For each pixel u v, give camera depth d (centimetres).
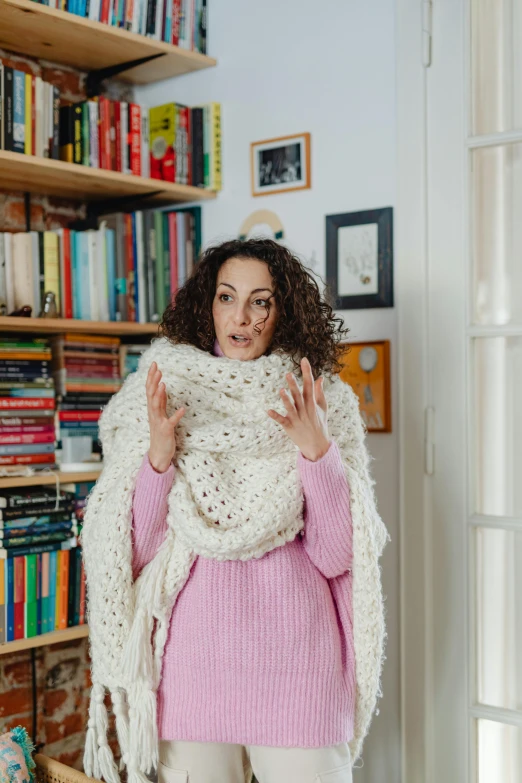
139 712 145
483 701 202
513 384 198
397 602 212
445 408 204
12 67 229
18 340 215
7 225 236
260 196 240
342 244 221
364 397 216
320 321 159
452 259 204
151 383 139
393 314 213
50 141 218
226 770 148
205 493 145
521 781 197
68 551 218
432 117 206
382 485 215
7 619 206
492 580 201
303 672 141
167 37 239
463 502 202
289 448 150
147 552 149
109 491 152
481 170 202
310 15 228
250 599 143
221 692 142
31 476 209
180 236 249
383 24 214
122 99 263
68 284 224
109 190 240
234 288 152
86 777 179
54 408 221
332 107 224
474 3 201
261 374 150
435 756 206
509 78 198
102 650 151
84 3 218
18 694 235
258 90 240
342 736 144
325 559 147
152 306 242
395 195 213
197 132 248
